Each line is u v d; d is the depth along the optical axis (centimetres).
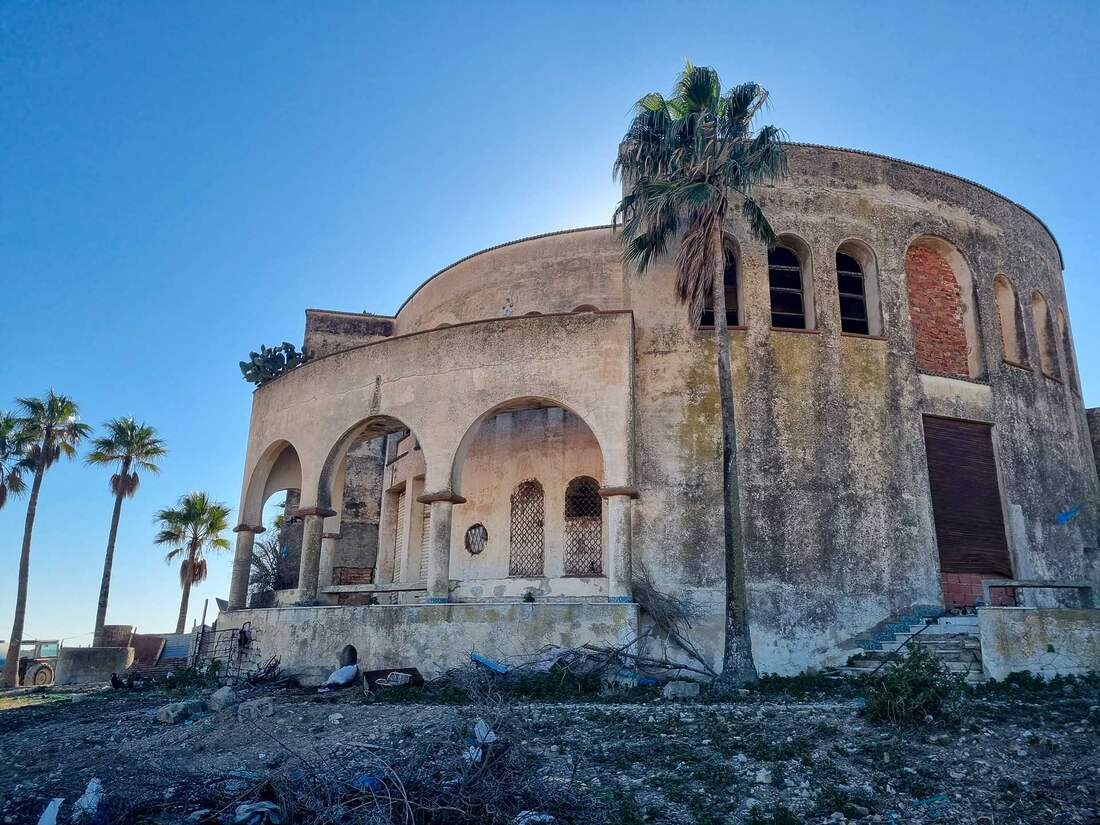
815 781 1023
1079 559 2322
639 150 1873
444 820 875
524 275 2447
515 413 2305
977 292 2367
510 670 1708
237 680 2055
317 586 2181
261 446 2438
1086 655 1462
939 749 1100
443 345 2092
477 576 2217
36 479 3909
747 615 1648
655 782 1036
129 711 1762
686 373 2069
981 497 2197
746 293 2141
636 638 1744
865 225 2267
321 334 3142
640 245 2027
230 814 907
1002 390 2305
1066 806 932
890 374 2159
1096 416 2756
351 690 1753
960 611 2022
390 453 2661
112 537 4147
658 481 1992
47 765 1238
